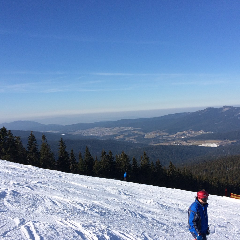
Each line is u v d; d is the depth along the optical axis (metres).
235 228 7.40
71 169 43.81
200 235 3.91
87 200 7.89
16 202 6.33
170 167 48.03
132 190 12.16
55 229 4.61
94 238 4.41
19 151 41.28
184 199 11.76
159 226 6.34
